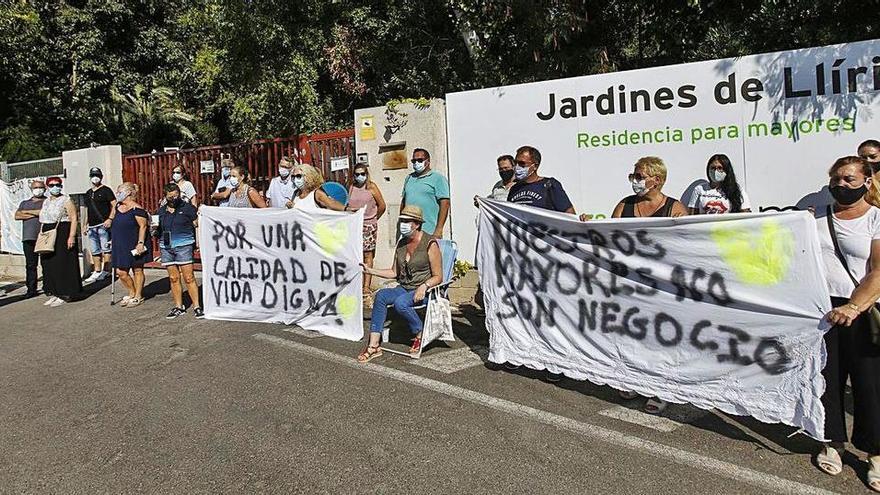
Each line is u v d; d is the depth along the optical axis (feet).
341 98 52.85
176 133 81.76
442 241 21.52
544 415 15.84
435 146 30.37
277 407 17.15
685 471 12.84
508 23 33.47
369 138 32.42
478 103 28.07
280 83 44.78
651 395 15.75
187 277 28.71
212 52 60.44
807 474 12.60
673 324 15.43
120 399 18.60
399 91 48.21
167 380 20.06
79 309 32.63
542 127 26.78
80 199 46.91
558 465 13.28
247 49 44.73
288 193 32.53
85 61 67.62
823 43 25.39
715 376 14.74
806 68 22.16
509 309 18.53
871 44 21.35
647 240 15.74
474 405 16.60
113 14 69.51
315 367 20.27
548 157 26.71
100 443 15.57
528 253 17.99
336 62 47.55
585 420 15.49
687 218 14.94
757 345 14.08
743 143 23.25
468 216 28.78
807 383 13.12
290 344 23.07
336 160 34.63
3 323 31.01
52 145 70.79
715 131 23.65
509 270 18.44
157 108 77.25
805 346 13.24
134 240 32.09
